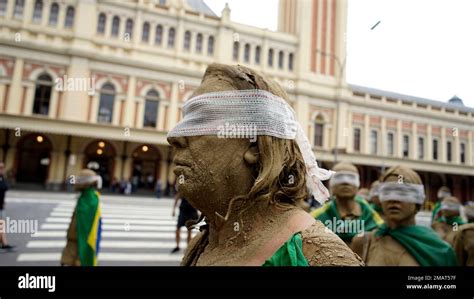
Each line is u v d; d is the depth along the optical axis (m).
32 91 16.41
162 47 19.19
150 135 17.53
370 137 17.34
